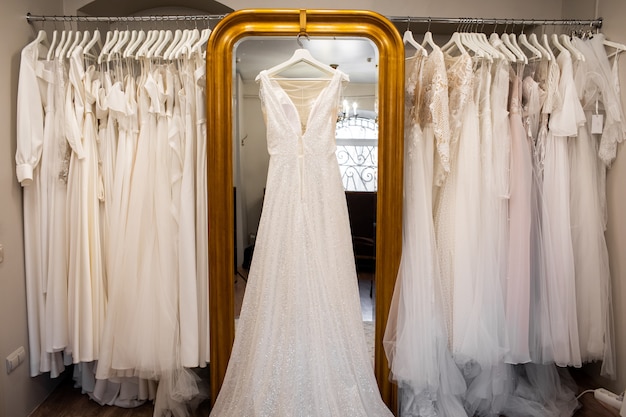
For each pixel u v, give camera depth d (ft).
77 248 6.68
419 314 6.44
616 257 7.15
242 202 6.82
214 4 8.42
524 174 6.61
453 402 6.50
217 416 6.29
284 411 5.93
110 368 6.66
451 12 8.26
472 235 6.49
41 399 7.18
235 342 6.46
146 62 6.66
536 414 6.72
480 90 6.60
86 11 8.46
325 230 6.38
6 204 6.44
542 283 6.68
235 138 6.77
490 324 6.45
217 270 6.68
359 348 6.42
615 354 7.14
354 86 6.74
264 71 6.50
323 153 6.42
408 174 6.80
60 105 6.62
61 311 6.75
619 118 6.70
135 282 6.60
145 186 6.66
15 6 6.59
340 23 6.57
